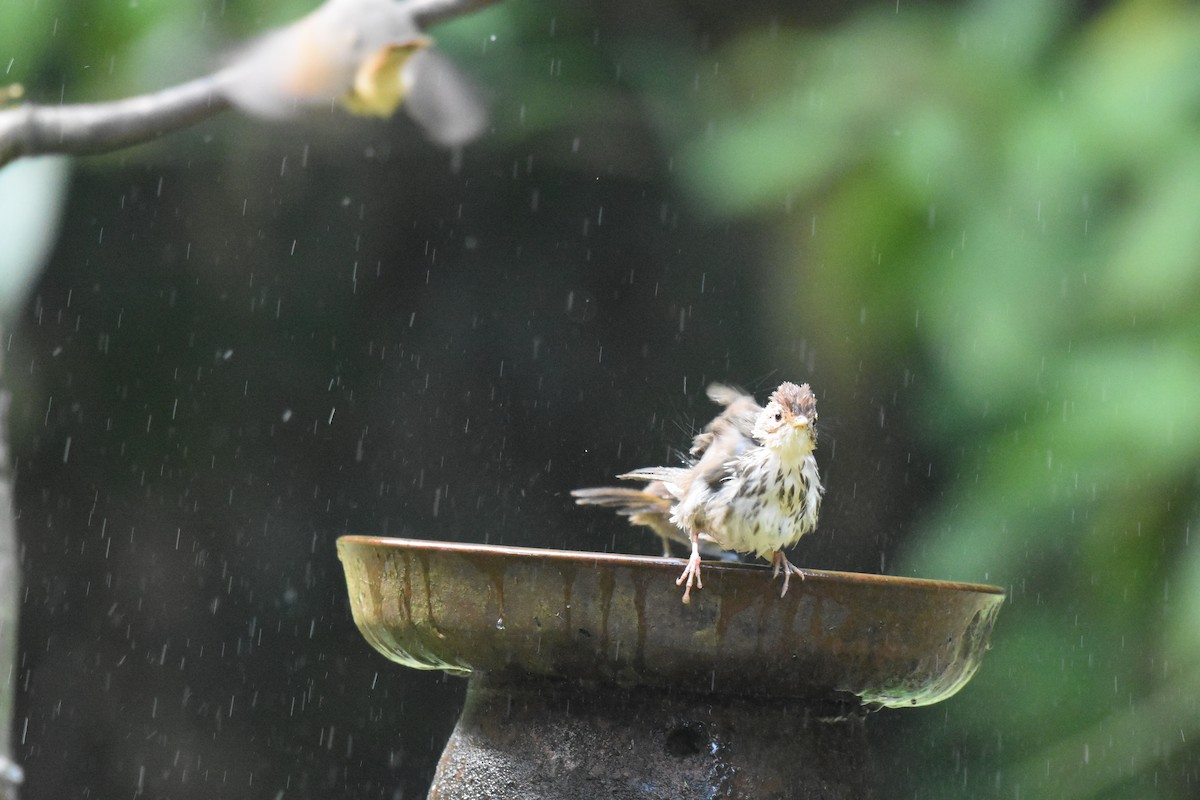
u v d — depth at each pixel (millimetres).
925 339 11977
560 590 4973
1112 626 11742
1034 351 11359
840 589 4988
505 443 16750
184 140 14766
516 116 14820
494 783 5312
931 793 14727
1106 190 11430
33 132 3736
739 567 4930
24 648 16047
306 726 16719
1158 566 11250
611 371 16656
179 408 16188
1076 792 12062
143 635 16375
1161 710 11820
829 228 11898
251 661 16625
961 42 12070
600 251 16625
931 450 14297
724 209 12555
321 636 16812
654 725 5203
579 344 16703
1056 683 12172
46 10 11633
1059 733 12352
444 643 5188
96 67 11891
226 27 11727
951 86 11820
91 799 16156
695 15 15070
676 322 16484
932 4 12805
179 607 16469
